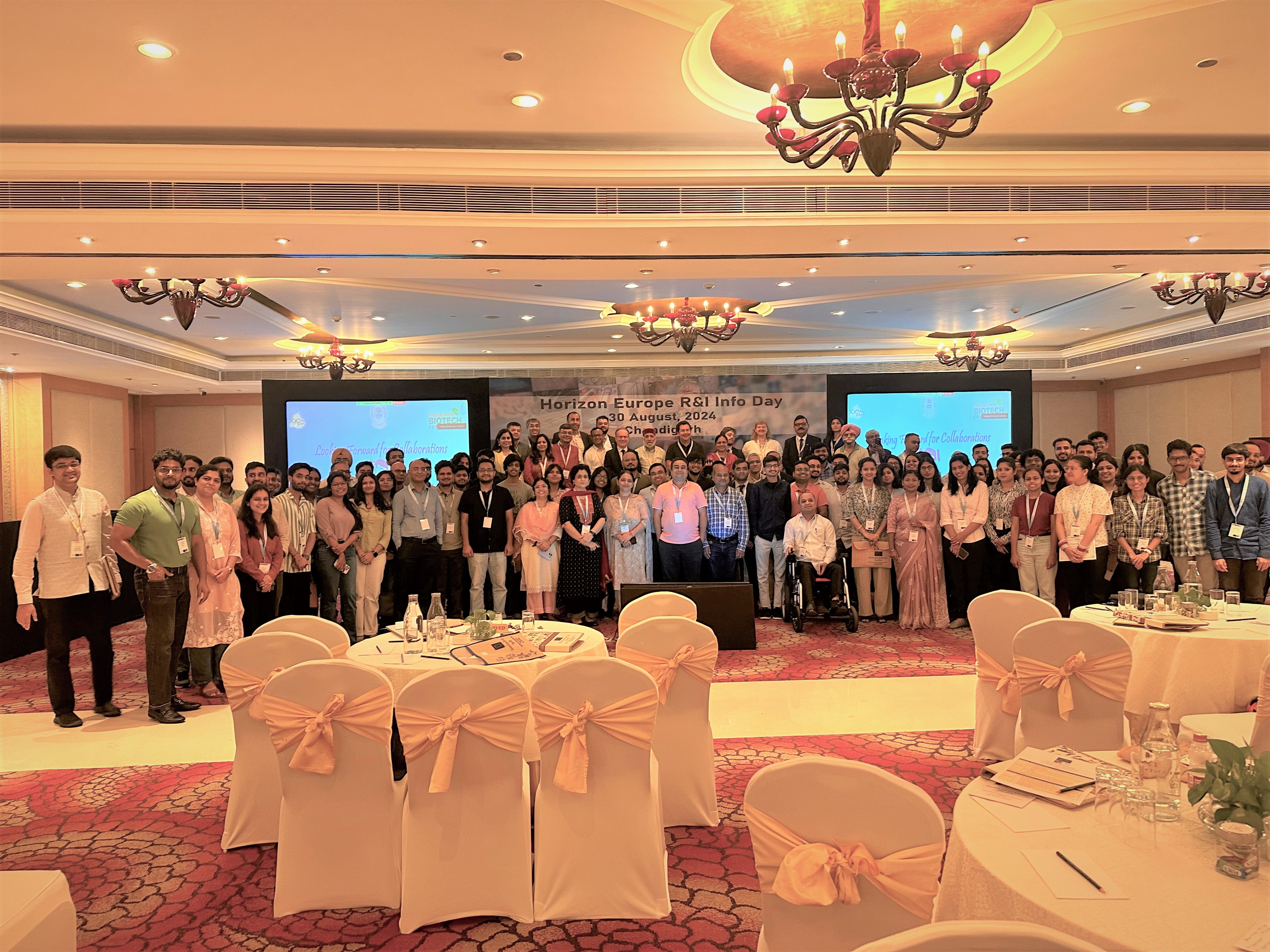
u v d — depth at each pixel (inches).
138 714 213.5
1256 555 258.8
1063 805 79.3
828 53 159.0
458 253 237.8
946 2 141.5
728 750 174.4
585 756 104.1
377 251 233.3
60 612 202.2
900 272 271.6
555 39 152.9
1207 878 66.2
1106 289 390.6
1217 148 216.7
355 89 173.2
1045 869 67.4
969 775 156.5
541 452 385.1
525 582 307.4
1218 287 332.5
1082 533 255.6
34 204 200.4
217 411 625.9
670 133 202.1
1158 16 146.9
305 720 108.7
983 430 533.0
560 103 182.1
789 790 67.0
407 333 479.2
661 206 216.7
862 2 141.0
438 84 171.6
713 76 174.9
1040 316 463.2
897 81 130.8
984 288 389.7
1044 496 282.0
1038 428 658.2
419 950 102.5
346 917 110.9
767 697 214.5
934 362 578.2
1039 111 191.2
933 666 245.1
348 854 111.3
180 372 502.9
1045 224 220.8
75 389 505.4
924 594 304.2
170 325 434.3
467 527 305.3
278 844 124.4
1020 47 163.2
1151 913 61.2
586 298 403.2
